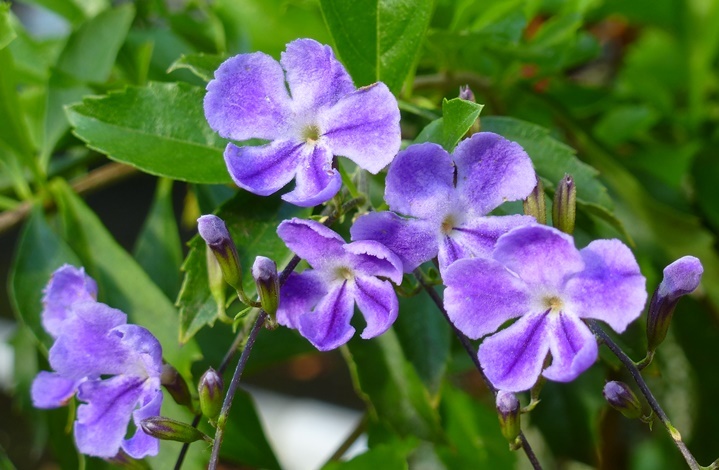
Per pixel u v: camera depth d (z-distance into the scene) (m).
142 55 0.20
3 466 0.19
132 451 0.16
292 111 0.16
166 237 0.20
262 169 0.16
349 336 0.16
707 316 0.20
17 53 0.20
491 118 0.18
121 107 0.18
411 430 0.19
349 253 0.16
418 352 0.19
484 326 0.16
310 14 0.19
